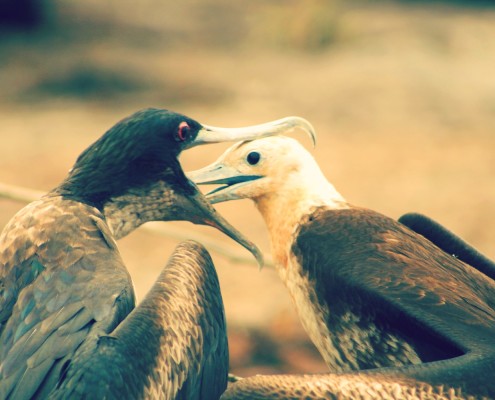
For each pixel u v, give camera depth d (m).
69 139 34.50
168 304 7.27
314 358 19.56
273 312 21.53
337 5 51.84
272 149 9.77
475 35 48.44
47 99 39.62
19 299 7.52
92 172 8.77
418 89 39.91
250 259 11.98
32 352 7.06
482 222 27.27
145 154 8.84
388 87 39.91
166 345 7.00
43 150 33.22
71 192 8.66
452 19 52.50
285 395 6.75
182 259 7.90
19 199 11.07
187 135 9.05
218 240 26.14
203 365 7.36
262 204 9.90
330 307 8.48
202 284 7.75
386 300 7.85
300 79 41.97
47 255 7.79
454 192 29.61
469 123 36.69
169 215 9.15
